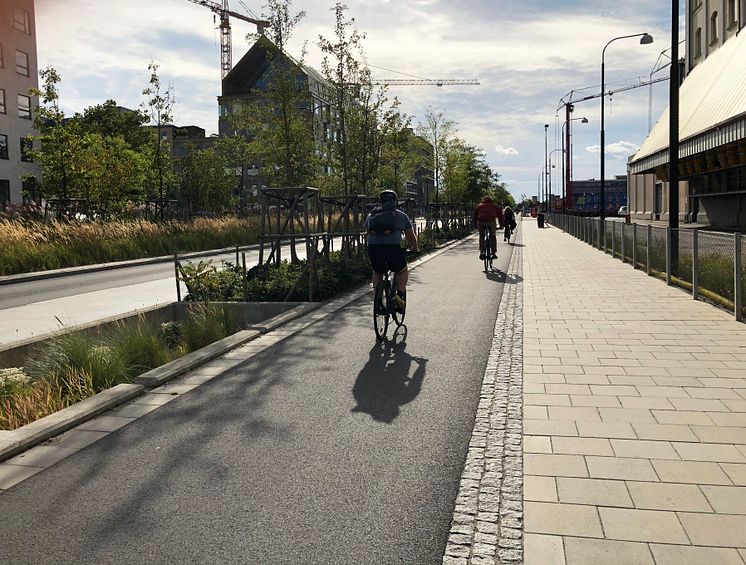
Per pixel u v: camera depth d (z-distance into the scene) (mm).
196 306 10398
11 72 54188
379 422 5160
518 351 7500
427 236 28391
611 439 4594
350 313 10539
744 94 19312
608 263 19094
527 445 4523
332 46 26281
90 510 3689
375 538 3338
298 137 28812
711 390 5730
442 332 8844
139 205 34719
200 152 47625
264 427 5066
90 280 18109
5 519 3598
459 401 5676
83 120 58531
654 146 28688
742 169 30219
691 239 12086
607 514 3500
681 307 10453
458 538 3318
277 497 3826
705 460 4188
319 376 6598
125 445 4711
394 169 39188
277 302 11094
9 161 54062
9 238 20797
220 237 31016
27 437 4703
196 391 6117
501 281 14828
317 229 15875
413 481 4031
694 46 35344
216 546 3277
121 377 6863
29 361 7031
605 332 8484
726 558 3047
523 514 3533
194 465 4324
